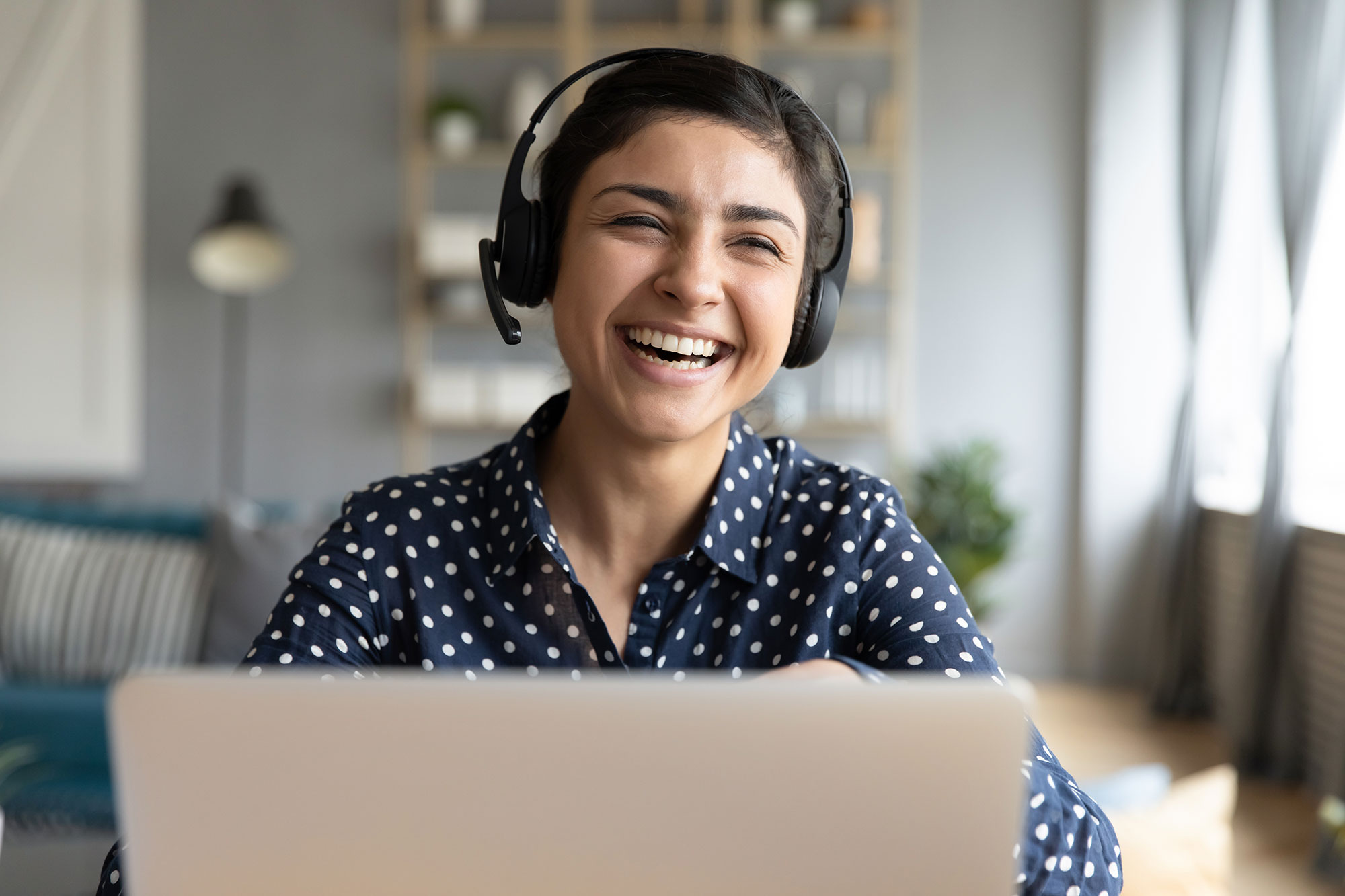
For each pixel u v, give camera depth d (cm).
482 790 55
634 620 99
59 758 271
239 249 510
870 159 536
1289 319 382
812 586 100
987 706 54
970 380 547
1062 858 77
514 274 100
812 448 557
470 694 54
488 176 557
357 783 55
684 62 93
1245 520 430
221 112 552
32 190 520
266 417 559
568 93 544
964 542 491
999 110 544
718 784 55
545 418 105
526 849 55
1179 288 519
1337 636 362
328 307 557
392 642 101
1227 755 411
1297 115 378
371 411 559
